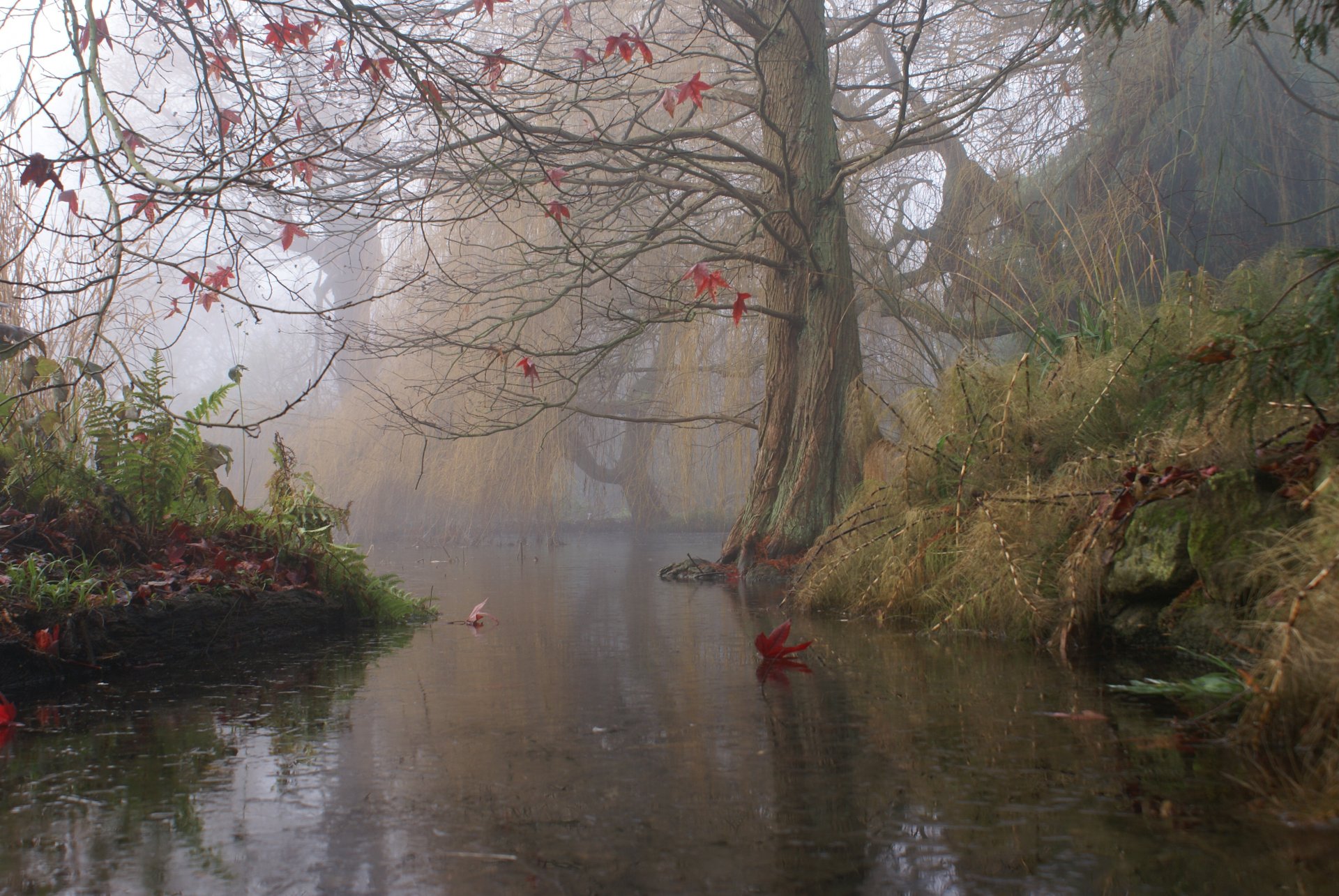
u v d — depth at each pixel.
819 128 7.90
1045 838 1.46
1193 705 2.40
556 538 13.43
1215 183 8.98
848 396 7.55
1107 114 10.09
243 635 3.80
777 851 1.44
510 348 8.12
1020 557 3.85
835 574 5.11
